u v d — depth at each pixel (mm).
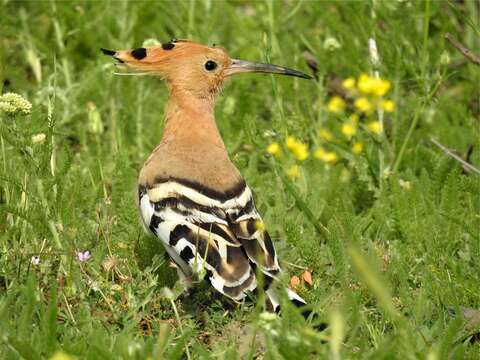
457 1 14367
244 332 8289
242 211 8891
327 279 9484
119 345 7785
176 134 10047
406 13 12195
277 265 8586
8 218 9422
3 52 12156
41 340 7762
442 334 8391
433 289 9062
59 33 12805
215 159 9398
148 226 9234
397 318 7652
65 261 8836
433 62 13023
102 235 9578
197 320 8727
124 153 11367
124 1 13039
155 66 10250
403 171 11906
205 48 10328
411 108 12102
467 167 11531
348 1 12984
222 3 13617
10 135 9766
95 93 12625
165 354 7965
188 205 8883
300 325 7613
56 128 11750
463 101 13438
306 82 12797
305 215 10602
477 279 9383
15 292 8227
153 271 9125
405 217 10484
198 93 10242
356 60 12922
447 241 10195
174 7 14125
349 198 11141
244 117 12023
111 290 8734
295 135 11805
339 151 11758
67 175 10734
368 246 9742
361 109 11352
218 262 8422
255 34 13859
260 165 11992
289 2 14609
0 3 13180
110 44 13242
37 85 12500
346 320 8289
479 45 13719
